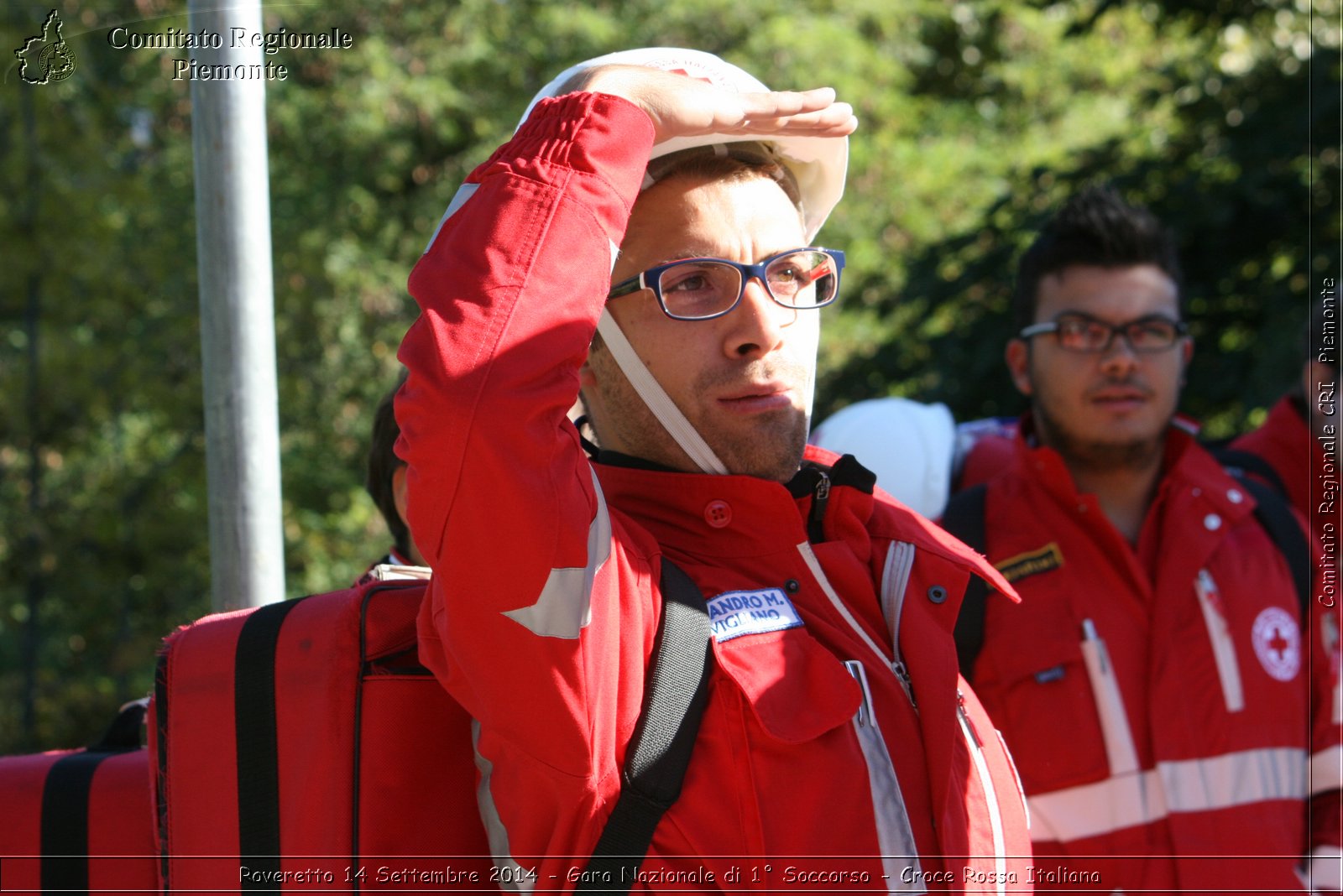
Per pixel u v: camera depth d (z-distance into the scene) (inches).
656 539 59.1
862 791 54.1
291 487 363.3
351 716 55.0
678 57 62.0
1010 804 63.2
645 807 51.3
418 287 48.3
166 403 328.2
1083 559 88.0
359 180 386.0
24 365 319.9
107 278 316.5
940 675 58.9
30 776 62.3
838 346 405.1
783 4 444.5
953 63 563.2
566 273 48.0
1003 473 96.1
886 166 449.4
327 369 367.6
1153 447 93.4
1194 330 254.7
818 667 55.4
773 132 58.1
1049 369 93.7
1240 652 86.4
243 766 54.8
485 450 44.6
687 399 58.2
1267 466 103.0
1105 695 84.7
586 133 50.9
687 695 52.8
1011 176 301.3
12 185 299.7
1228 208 246.1
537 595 46.1
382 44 380.2
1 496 328.5
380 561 83.5
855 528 62.4
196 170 73.9
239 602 73.3
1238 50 298.8
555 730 48.3
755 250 58.5
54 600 330.3
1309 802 87.4
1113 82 537.6
